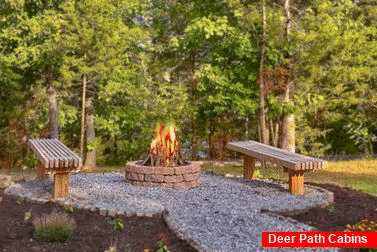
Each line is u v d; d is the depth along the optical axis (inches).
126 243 215.8
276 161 356.5
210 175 466.3
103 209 264.8
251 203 303.6
